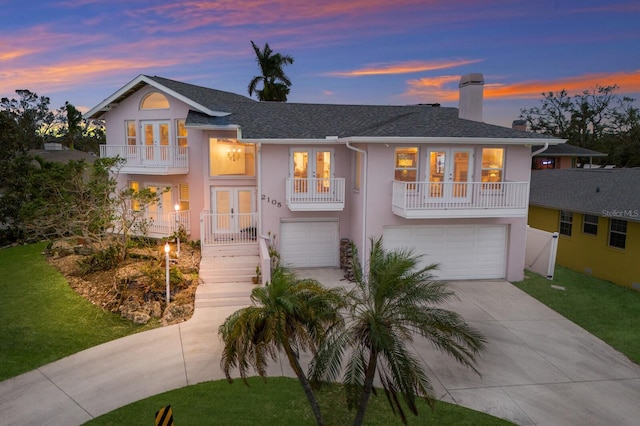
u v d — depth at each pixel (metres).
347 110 20.81
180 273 14.62
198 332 11.65
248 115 19.12
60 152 33.84
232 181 18.73
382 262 7.20
